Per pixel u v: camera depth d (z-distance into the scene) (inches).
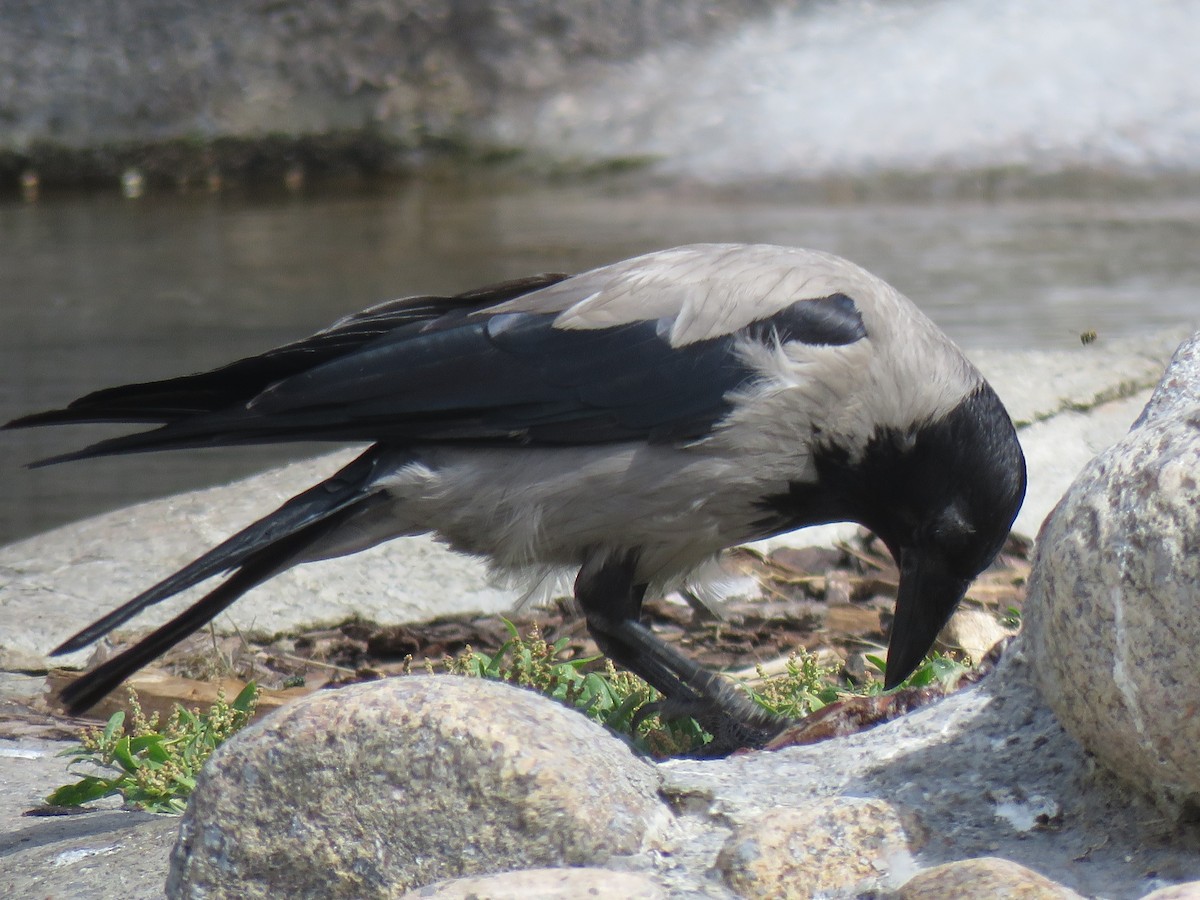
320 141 1540.4
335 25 1573.6
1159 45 1576.0
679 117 1536.7
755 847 216.1
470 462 319.9
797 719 311.6
